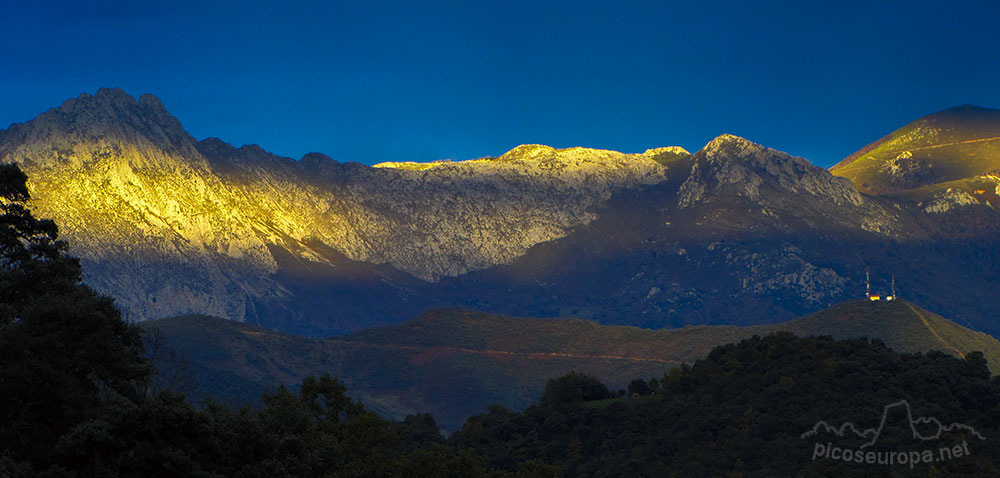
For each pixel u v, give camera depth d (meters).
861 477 119.38
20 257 67.62
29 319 56.59
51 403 55.16
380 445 80.19
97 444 52.50
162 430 55.00
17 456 52.25
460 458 80.06
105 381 59.91
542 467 84.38
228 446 59.84
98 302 62.75
